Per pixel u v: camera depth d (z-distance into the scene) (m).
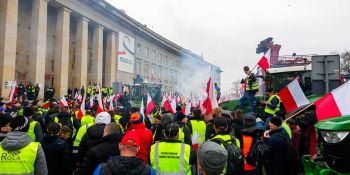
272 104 9.79
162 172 4.82
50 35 41.12
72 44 44.91
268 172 5.86
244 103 14.18
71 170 6.00
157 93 28.25
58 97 37.59
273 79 13.22
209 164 2.90
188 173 4.86
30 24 37.59
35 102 14.32
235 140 5.23
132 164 3.46
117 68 50.62
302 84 12.69
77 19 42.56
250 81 12.85
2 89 29.61
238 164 4.85
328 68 10.12
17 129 5.00
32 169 4.70
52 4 37.78
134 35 56.25
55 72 38.31
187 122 8.48
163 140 5.01
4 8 30.81
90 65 49.06
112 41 49.62
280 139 5.79
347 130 5.60
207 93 9.45
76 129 9.69
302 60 14.39
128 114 8.82
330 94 7.14
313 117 8.68
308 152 8.06
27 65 37.09
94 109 14.41
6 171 4.55
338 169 5.66
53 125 5.86
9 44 30.75
